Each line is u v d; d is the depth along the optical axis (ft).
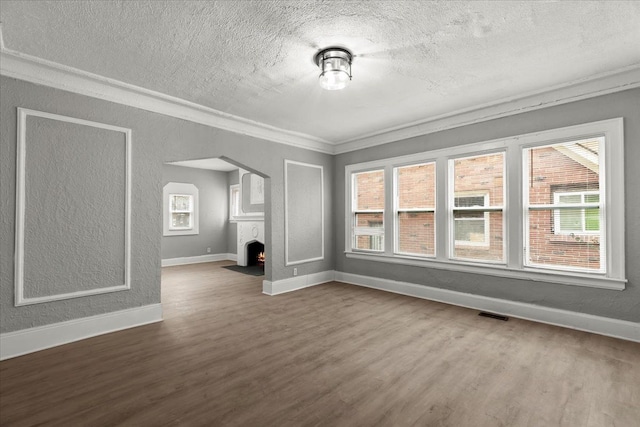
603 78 9.23
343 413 5.80
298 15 6.44
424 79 9.48
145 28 6.84
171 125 11.30
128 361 7.86
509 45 7.63
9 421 5.55
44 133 8.68
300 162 16.06
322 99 11.00
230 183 27.71
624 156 9.11
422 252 14.05
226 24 6.72
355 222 16.93
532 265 10.87
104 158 9.74
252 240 23.52
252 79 9.40
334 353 8.32
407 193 14.61
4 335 8.02
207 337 9.44
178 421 5.57
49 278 8.75
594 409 5.88
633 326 8.95
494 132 11.68
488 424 5.47
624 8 6.25
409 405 6.04
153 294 10.80
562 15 6.49
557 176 10.41
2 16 6.37
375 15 6.47
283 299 13.82
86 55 7.98
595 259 9.68
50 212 8.78
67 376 7.11
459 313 11.63
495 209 11.78
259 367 7.56
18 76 8.21
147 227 10.67
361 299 13.71
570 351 8.32
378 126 14.26
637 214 8.95
